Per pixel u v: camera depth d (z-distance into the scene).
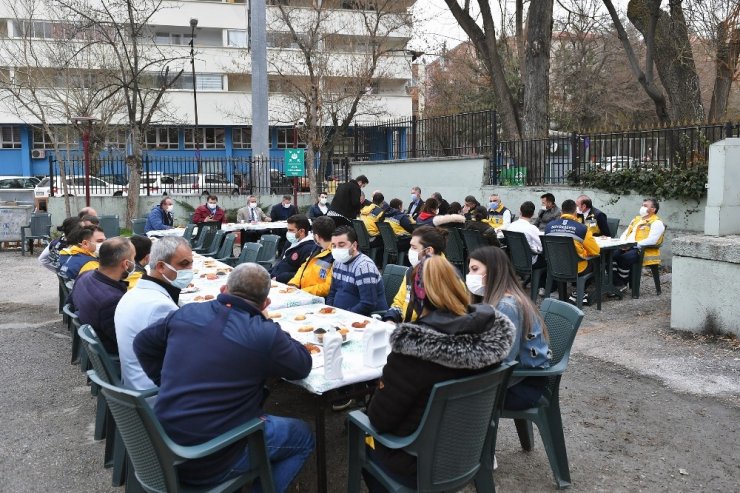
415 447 2.68
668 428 4.57
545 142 13.38
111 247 4.49
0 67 23.64
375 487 3.02
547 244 7.97
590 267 8.07
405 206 17.45
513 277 3.66
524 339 3.58
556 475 3.73
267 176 19.33
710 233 6.92
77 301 4.53
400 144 18.30
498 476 3.92
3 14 25.66
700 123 10.88
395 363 2.75
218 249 10.52
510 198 13.80
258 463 2.91
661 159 11.08
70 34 20.28
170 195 19.02
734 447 4.25
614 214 11.66
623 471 3.95
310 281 5.99
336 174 23.48
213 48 39.16
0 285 10.93
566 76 32.06
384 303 5.34
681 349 6.28
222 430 2.82
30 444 4.49
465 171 15.18
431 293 2.80
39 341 7.31
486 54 18.25
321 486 3.42
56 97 20.56
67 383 5.82
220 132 40.69
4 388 5.68
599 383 5.51
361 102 28.14
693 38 15.59
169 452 2.64
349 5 26.67
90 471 4.09
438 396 2.62
